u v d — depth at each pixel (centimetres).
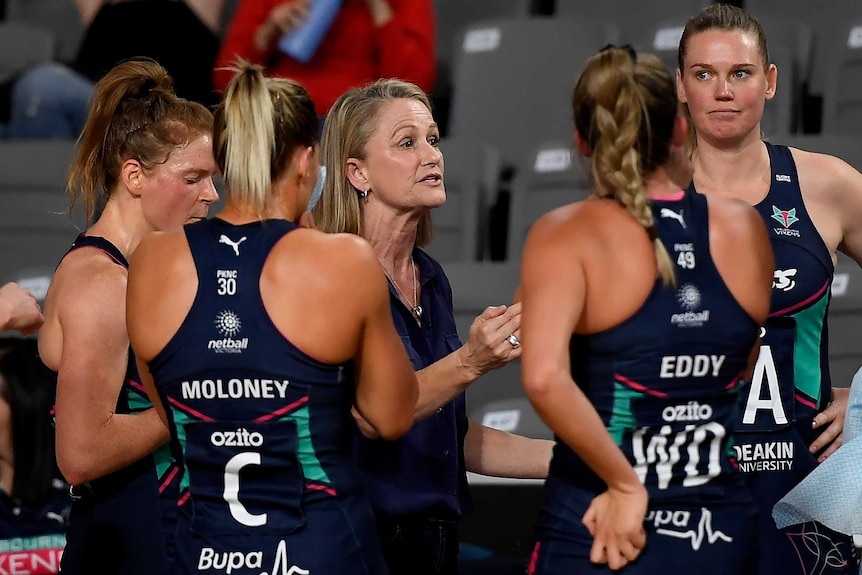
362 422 976
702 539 844
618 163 841
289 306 835
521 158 2122
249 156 842
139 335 861
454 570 1088
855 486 975
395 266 1097
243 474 848
